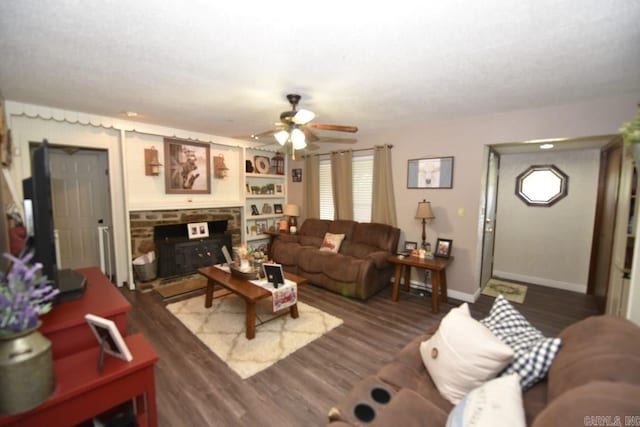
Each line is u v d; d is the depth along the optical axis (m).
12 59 2.12
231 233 5.32
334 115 3.59
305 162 5.77
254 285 3.04
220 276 3.32
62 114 3.48
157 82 2.57
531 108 3.27
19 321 0.99
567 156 4.31
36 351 1.02
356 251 4.48
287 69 2.28
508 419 0.92
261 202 5.98
